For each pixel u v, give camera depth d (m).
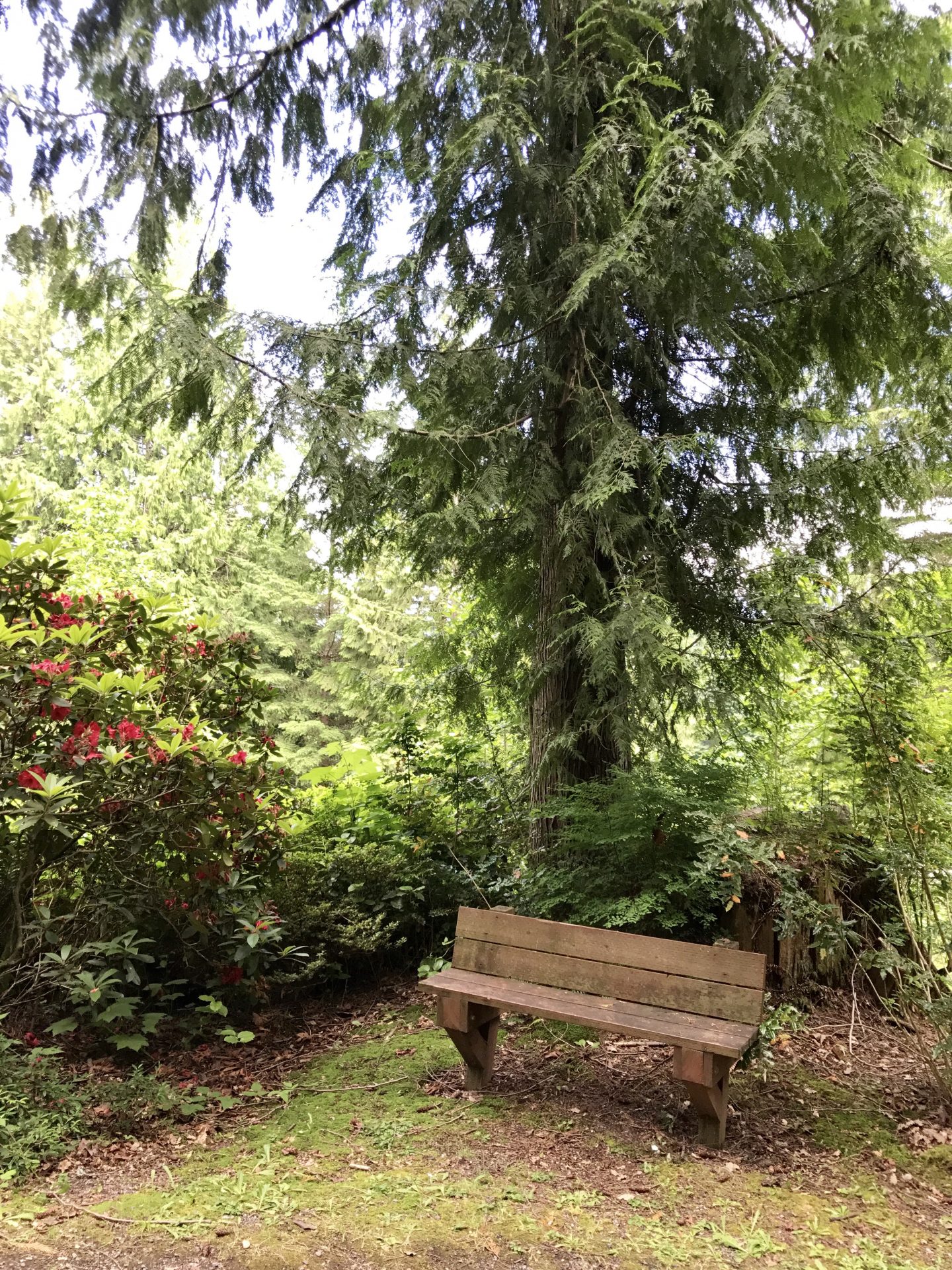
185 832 3.61
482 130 3.88
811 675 4.28
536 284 4.60
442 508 4.98
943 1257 2.16
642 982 2.94
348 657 13.88
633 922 3.84
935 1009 2.98
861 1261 2.12
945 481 4.79
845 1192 2.48
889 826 3.31
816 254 4.13
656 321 4.42
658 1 3.87
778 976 4.04
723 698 4.20
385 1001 4.32
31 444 13.98
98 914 3.62
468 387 4.62
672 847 4.05
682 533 4.41
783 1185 2.51
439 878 4.85
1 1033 3.29
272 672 15.34
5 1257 2.03
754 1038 2.71
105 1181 2.50
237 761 3.72
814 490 4.41
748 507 4.56
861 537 4.46
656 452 4.02
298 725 15.01
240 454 4.57
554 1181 2.49
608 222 4.21
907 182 4.00
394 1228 2.21
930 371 4.41
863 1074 3.34
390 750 5.81
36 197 3.96
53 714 3.29
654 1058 3.43
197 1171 2.58
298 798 4.99
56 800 3.05
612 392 4.44
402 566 5.57
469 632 5.68
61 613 3.70
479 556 5.21
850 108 3.50
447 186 4.42
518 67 4.46
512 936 3.29
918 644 3.92
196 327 3.92
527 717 5.43
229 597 14.84
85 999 3.55
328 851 4.84
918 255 3.87
